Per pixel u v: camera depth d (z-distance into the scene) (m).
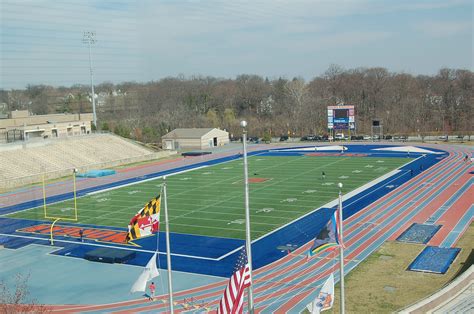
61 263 41.47
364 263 37.88
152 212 26.27
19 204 64.38
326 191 64.75
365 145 118.19
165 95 181.25
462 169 77.19
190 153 112.50
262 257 40.41
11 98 144.75
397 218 50.25
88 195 68.69
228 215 54.25
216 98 190.88
